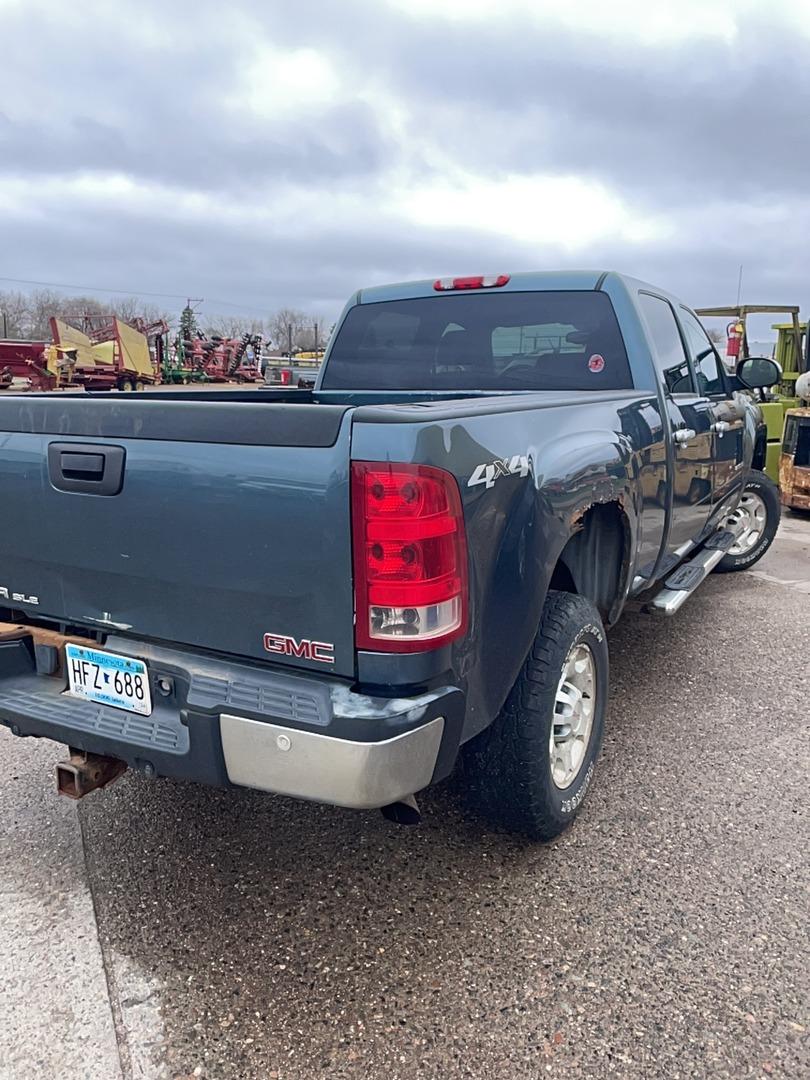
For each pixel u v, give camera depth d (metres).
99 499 2.30
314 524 2.00
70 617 2.48
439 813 3.13
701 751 3.59
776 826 3.02
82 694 2.48
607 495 2.98
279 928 2.52
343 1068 2.02
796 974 2.29
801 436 9.25
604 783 3.32
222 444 2.09
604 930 2.48
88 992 2.26
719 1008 2.18
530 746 2.62
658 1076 1.98
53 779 3.39
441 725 2.11
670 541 4.14
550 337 4.01
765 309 12.12
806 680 4.41
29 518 2.46
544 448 2.58
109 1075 2.00
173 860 2.86
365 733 1.99
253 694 2.12
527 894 2.65
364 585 1.98
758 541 6.62
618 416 3.27
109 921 2.55
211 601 2.19
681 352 4.50
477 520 2.16
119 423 2.24
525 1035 2.11
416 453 1.95
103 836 3.00
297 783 2.09
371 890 2.69
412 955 2.39
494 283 4.11
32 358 24.72
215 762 2.18
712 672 4.50
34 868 2.81
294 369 29.30
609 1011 2.17
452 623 2.08
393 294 4.40
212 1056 2.06
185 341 35.50
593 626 2.90
